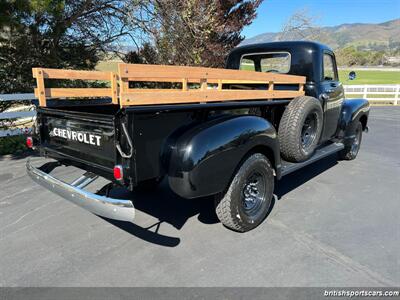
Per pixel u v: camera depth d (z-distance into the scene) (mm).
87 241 3137
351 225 3508
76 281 2549
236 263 2793
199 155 2670
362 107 5949
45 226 3420
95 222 3521
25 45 8328
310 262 2812
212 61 12211
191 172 2652
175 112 2729
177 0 10227
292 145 3807
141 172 2562
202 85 2949
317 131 4195
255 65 5273
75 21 9523
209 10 11273
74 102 3855
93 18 10078
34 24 7828
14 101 8852
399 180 5066
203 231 3350
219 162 2809
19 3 6496
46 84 9062
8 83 8820
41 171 3205
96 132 2768
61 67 9914
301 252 2967
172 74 2666
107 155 2711
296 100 3902
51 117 3373
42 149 3607
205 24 11016
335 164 5992
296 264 2783
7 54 8539
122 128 2461
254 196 3393
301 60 4672
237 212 3143
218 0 12047
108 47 10977
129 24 10266
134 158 2494
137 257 2875
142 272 2664
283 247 3049
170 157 2674
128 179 2510
